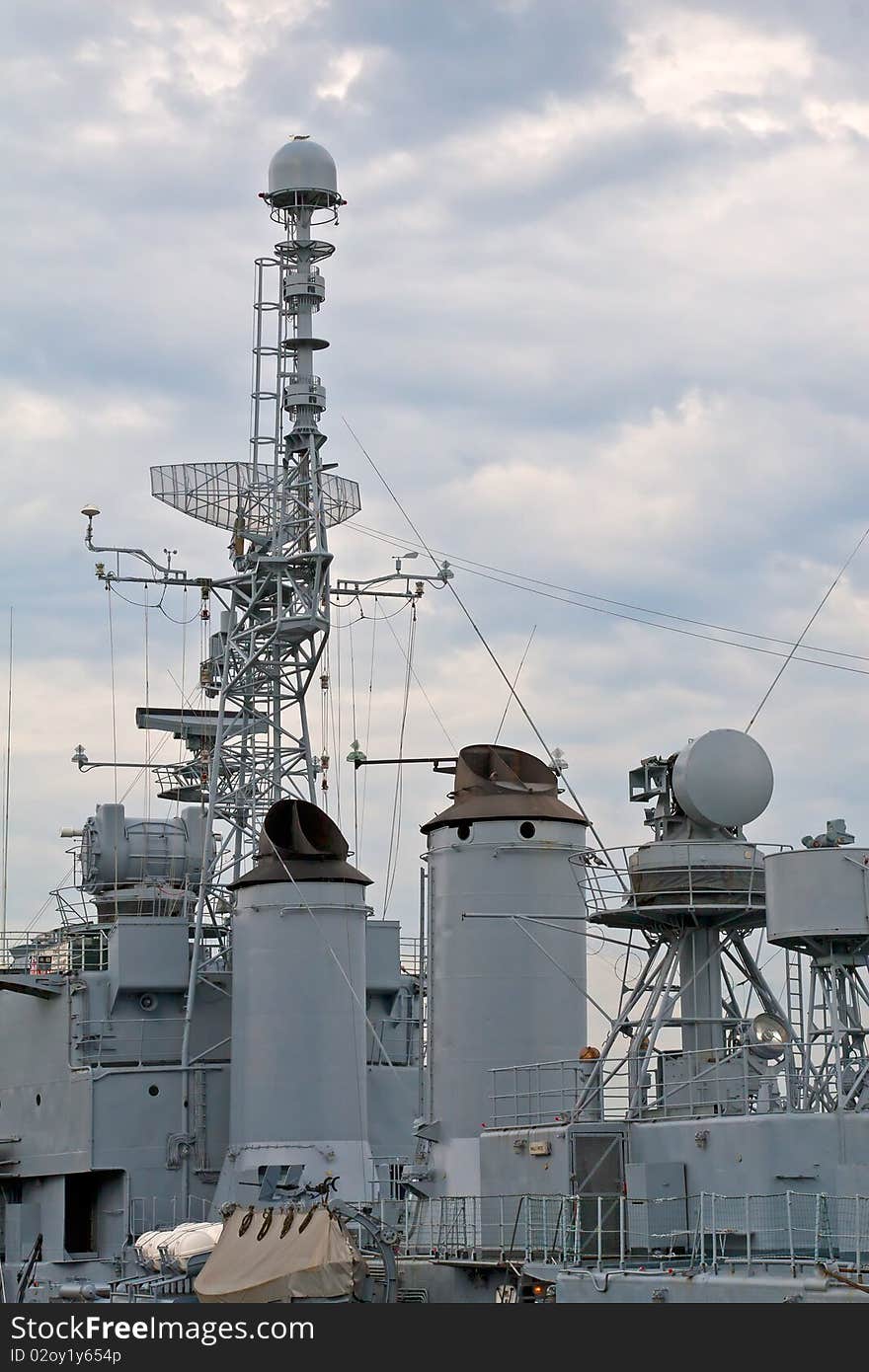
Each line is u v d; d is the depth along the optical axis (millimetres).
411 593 62844
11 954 59469
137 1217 54219
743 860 37656
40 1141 56812
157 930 57062
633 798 39500
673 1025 37594
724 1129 33125
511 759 48219
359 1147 52125
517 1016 45562
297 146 59375
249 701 59688
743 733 38000
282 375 59406
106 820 59625
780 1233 31328
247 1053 53031
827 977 32969
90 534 60062
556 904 46438
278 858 53500
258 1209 38156
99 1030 56250
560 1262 34406
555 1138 36781
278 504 59062
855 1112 31469
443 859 47156
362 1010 53031
